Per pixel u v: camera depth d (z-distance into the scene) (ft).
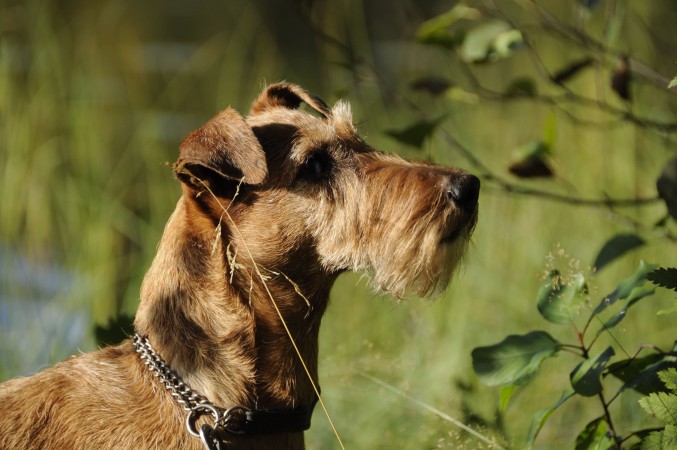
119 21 67.05
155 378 21.38
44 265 46.34
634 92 39.75
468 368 33.45
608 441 21.42
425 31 29.30
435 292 23.16
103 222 45.73
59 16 60.23
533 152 28.81
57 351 34.88
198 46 73.56
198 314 21.72
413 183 22.71
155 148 52.37
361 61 31.60
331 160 23.45
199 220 22.36
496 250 40.19
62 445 20.67
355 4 57.11
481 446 25.77
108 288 43.47
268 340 22.02
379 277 22.81
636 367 22.16
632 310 33.81
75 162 50.21
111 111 61.82
